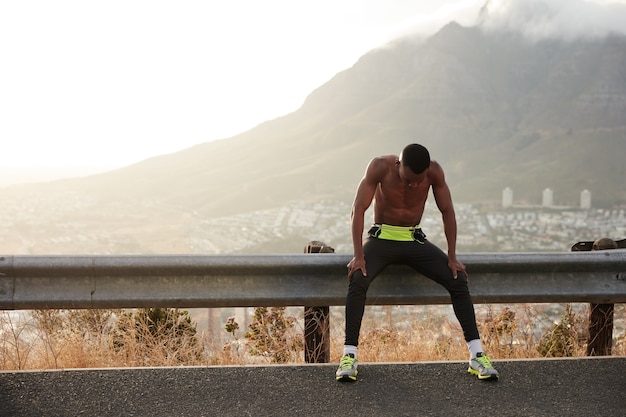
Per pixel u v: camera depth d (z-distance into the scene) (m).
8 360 4.46
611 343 4.98
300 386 3.83
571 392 3.76
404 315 5.32
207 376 3.98
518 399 3.64
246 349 5.02
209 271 4.34
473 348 4.10
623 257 4.62
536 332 5.26
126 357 4.69
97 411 3.43
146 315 5.05
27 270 4.26
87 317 4.94
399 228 4.38
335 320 5.01
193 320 5.37
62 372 4.02
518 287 4.60
